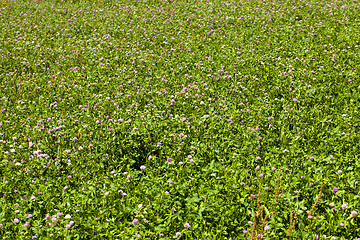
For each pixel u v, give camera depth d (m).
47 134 7.33
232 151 6.73
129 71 11.23
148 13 18.59
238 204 5.23
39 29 17.25
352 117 7.48
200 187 5.55
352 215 4.64
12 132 7.74
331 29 13.76
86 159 6.47
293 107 8.17
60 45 14.73
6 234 4.74
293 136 7.07
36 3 23.94
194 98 8.96
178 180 5.69
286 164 6.09
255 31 14.49
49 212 5.16
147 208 5.06
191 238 4.66
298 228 4.78
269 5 18.28
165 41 14.26
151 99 9.20
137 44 13.85
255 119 7.76
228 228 4.86
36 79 11.19
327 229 4.73
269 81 9.94
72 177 5.97
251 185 5.63
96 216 5.00
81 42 14.80
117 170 6.15
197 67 11.14
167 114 8.16
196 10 18.62
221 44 13.30
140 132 7.29
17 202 5.40
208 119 7.79
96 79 10.77
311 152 6.48
